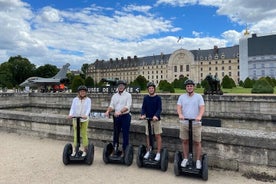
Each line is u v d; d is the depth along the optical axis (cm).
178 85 4853
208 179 600
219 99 1686
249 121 1567
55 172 652
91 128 941
